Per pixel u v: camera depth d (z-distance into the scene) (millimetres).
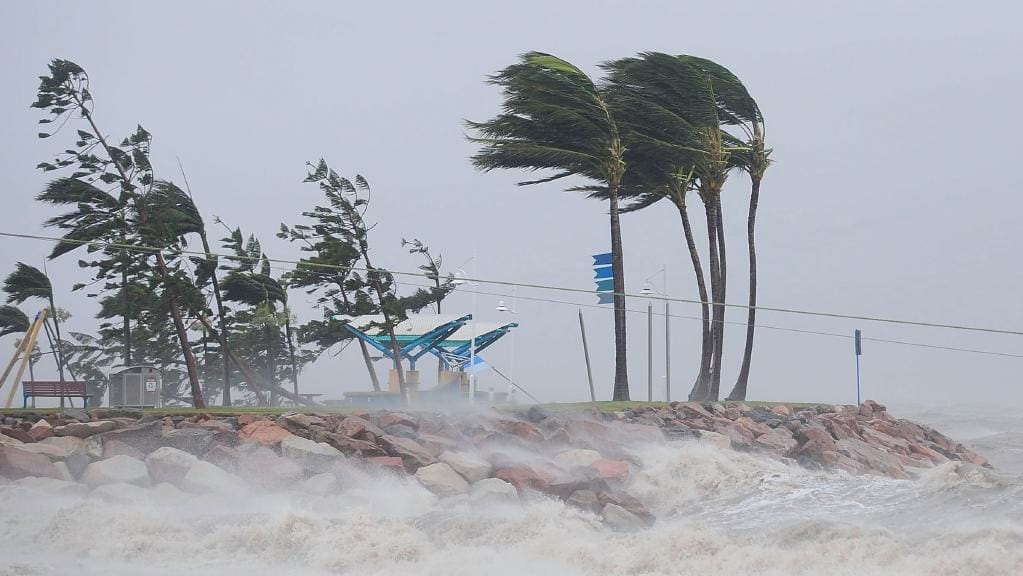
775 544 36125
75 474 47312
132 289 81250
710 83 76562
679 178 81312
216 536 39969
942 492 41625
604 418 63750
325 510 44969
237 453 49375
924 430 79312
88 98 86000
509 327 91062
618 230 75562
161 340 109938
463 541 39562
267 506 45312
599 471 51094
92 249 86562
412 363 88312
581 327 97312
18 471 45406
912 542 34906
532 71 72625
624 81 78188
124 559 38250
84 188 85438
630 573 35500
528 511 42844
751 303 83375
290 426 53656
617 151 74875
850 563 33969
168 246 84750
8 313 100812
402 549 38281
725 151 80125
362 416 57094
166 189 92875
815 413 76875
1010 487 39969
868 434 70375
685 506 49562
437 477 49000
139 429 50656
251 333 111188
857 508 42062
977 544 33812
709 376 80625
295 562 37969
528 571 36000
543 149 73125
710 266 80000
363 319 89438
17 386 68062
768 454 58219
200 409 60625
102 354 113562
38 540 39906
